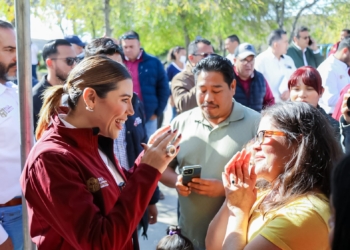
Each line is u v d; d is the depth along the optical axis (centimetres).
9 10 717
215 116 252
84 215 151
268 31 1095
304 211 163
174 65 794
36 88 338
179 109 426
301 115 185
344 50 485
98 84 167
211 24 1022
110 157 191
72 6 827
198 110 270
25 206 196
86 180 164
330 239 102
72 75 174
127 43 541
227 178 203
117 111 170
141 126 327
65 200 151
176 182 256
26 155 198
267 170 189
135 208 160
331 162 178
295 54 702
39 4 820
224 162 249
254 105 447
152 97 552
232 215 192
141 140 325
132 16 956
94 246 150
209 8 912
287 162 183
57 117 176
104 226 153
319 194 173
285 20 1158
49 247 163
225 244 185
